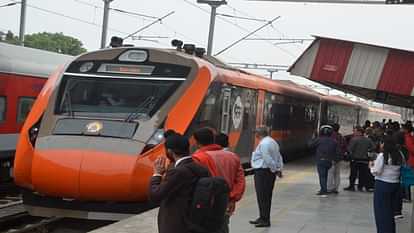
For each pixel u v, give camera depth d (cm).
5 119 1459
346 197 1422
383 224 893
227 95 1434
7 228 1149
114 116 1105
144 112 1114
